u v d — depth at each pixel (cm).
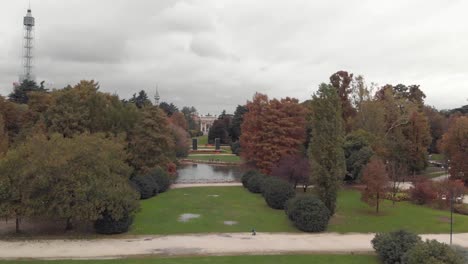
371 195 3862
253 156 5462
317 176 3516
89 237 2959
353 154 5272
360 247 2820
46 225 3284
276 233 3172
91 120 4856
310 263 2433
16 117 6241
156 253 2603
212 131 14950
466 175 5481
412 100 9006
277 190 4044
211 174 7575
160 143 5459
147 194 4625
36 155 3014
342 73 6794
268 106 5328
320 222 3183
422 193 4362
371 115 6141
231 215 3759
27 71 13962
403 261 2319
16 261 2369
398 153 6088
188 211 3928
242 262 2422
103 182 3073
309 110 5566
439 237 3133
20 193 2922
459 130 5684
